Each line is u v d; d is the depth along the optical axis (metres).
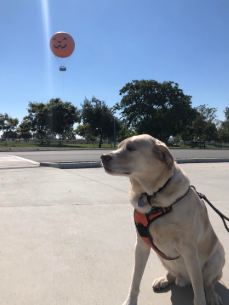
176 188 0.91
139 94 19.56
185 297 1.04
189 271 0.91
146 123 19.50
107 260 1.28
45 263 1.24
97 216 1.90
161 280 1.10
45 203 2.20
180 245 0.91
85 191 2.64
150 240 0.95
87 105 19.48
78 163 4.45
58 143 18.28
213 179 3.44
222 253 1.07
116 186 2.89
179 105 18.86
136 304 0.95
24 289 1.04
